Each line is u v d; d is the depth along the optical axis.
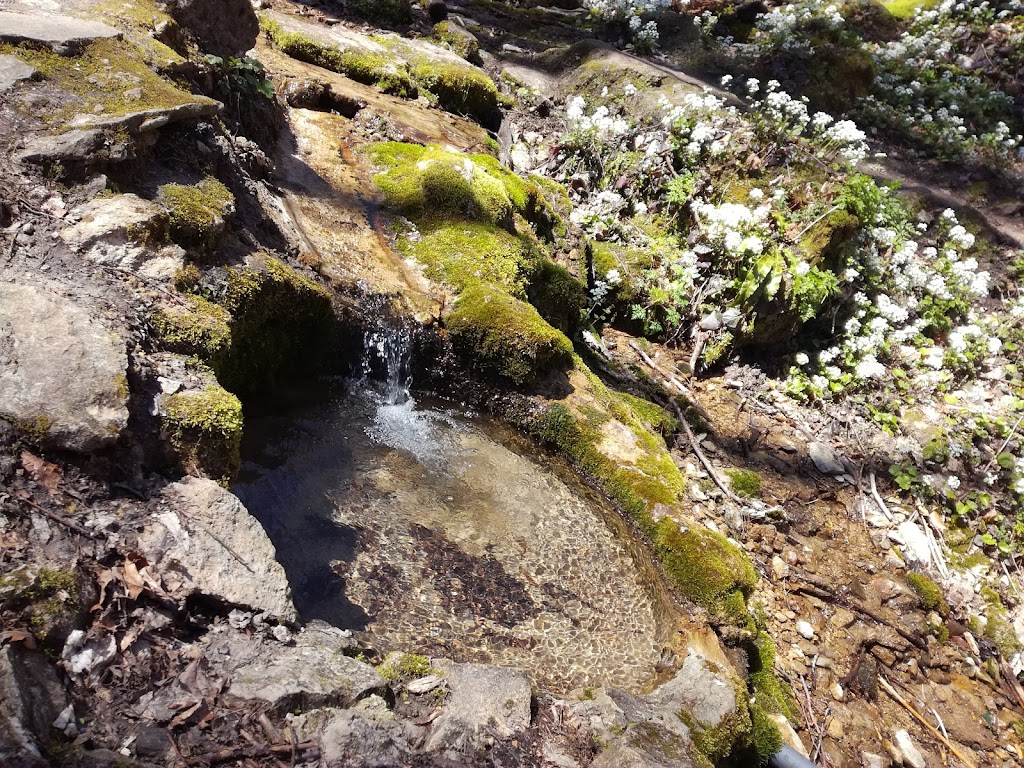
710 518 4.80
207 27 4.74
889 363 6.56
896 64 10.57
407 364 4.25
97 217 2.99
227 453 2.69
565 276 5.26
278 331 3.71
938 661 4.70
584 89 8.30
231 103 4.55
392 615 2.98
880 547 5.19
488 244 4.72
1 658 1.74
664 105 7.50
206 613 2.22
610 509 4.01
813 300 5.89
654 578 3.68
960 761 4.16
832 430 5.88
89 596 2.04
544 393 4.35
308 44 6.46
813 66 9.37
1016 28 11.78
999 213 8.60
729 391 5.93
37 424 2.23
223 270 3.33
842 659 4.45
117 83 3.56
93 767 1.69
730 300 6.00
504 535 3.60
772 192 6.45
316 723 2.02
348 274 4.18
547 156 7.14
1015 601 5.23
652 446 4.32
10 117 3.15
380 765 2.02
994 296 7.88
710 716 2.88
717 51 9.50
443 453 3.98
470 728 2.28
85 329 2.50
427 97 6.84
